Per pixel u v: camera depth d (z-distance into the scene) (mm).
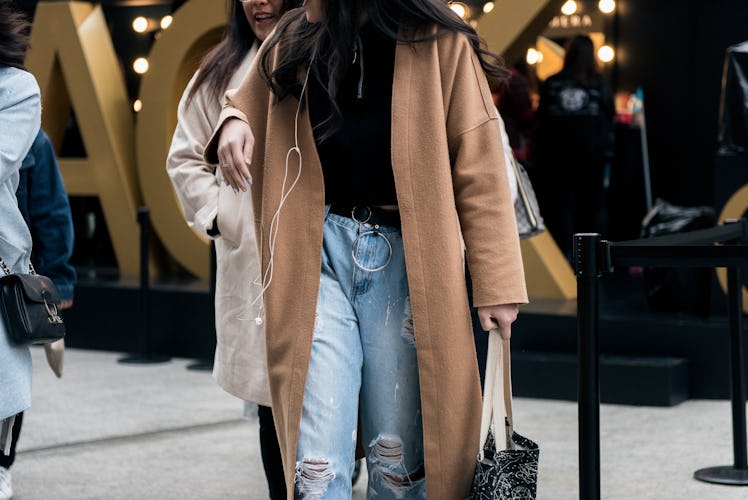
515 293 2912
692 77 11633
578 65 10461
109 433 6426
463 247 3227
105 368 8562
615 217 12023
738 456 5367
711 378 7285
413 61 2967
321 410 2961
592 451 3242
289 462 2971
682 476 5387
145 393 7586
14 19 3885
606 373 7148
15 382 3863
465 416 2996
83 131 10195
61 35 10172
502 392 2975
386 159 2998
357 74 2986
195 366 8531
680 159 11789
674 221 8383
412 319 3000
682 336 7340
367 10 2932
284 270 3039
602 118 10508
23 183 5074
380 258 3010
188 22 9680
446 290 2938
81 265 11617
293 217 3037
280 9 4184
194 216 4160
